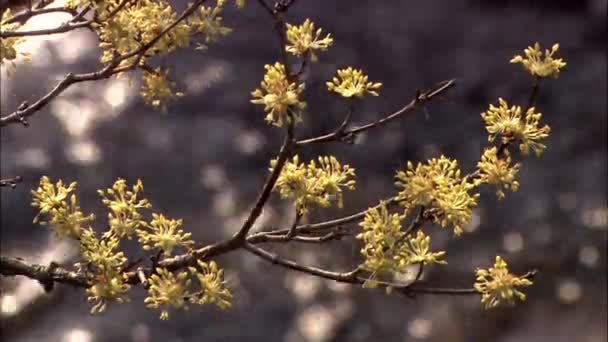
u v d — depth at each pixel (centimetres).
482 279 273
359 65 1420
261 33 1499
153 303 262
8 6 276
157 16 281
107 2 273
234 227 1123
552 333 973
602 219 1112
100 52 1409
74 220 273
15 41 281
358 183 1132
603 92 1362
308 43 257
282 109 247
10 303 964
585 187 1181
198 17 286
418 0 1631
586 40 1517
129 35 276
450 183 268
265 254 277
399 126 1280
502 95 1378
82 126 1292
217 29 286
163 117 1329
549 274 1045
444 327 984
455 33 1542
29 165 1205
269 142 1291
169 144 1276
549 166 1221
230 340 970
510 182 276
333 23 1530
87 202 1135
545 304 1010
